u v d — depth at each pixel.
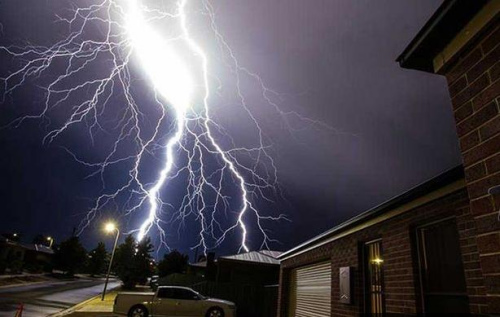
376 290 7.04
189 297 15.21
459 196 4.77
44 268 51.38
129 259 43.28
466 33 2.67
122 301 14.91
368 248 7.58
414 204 5.65
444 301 5.03
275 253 25.58
